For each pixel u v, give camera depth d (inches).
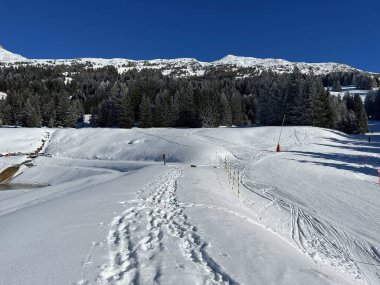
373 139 2481.5
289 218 687.7
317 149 1967.3
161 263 308.8
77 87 6786.4
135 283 270.8
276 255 357.1
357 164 1400.1
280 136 2413.9
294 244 526.9
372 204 778.8
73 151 2559.1
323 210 742.5
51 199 745.0
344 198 841.5
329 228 621.6
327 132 2598.4
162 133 2667.3
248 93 5949.8
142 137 2588.6
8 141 2800.2
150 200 610.5
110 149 2453.2
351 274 439.2
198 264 313.7
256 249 363.3
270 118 3201.3
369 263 479.8
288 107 3058.6
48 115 4180.6
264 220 657.0
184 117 3575.3
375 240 561.3
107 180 1101.1
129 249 341.7
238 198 844.0
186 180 944.9
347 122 3486.7
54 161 2418.8
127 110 3440.0
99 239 367.2
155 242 366.3
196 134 2561.5
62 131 2974.9
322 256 490.0
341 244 546.0
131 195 650.2
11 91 4990.2
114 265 302.2
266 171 1331.2
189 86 3806.6
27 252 328.5
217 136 2466.8
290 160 1566.2
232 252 346.6
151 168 1350.9
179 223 449.4
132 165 2017.7
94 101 5349.4
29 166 2391.7
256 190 989.2
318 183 1045.8
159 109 3565.5
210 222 459.2
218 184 992.9
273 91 3230.8
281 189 984.9
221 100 3885.3
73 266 295.1
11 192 1208.2
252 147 2146.9
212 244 365.1
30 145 2778.1
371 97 5255.9
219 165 1651.1
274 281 291.6
